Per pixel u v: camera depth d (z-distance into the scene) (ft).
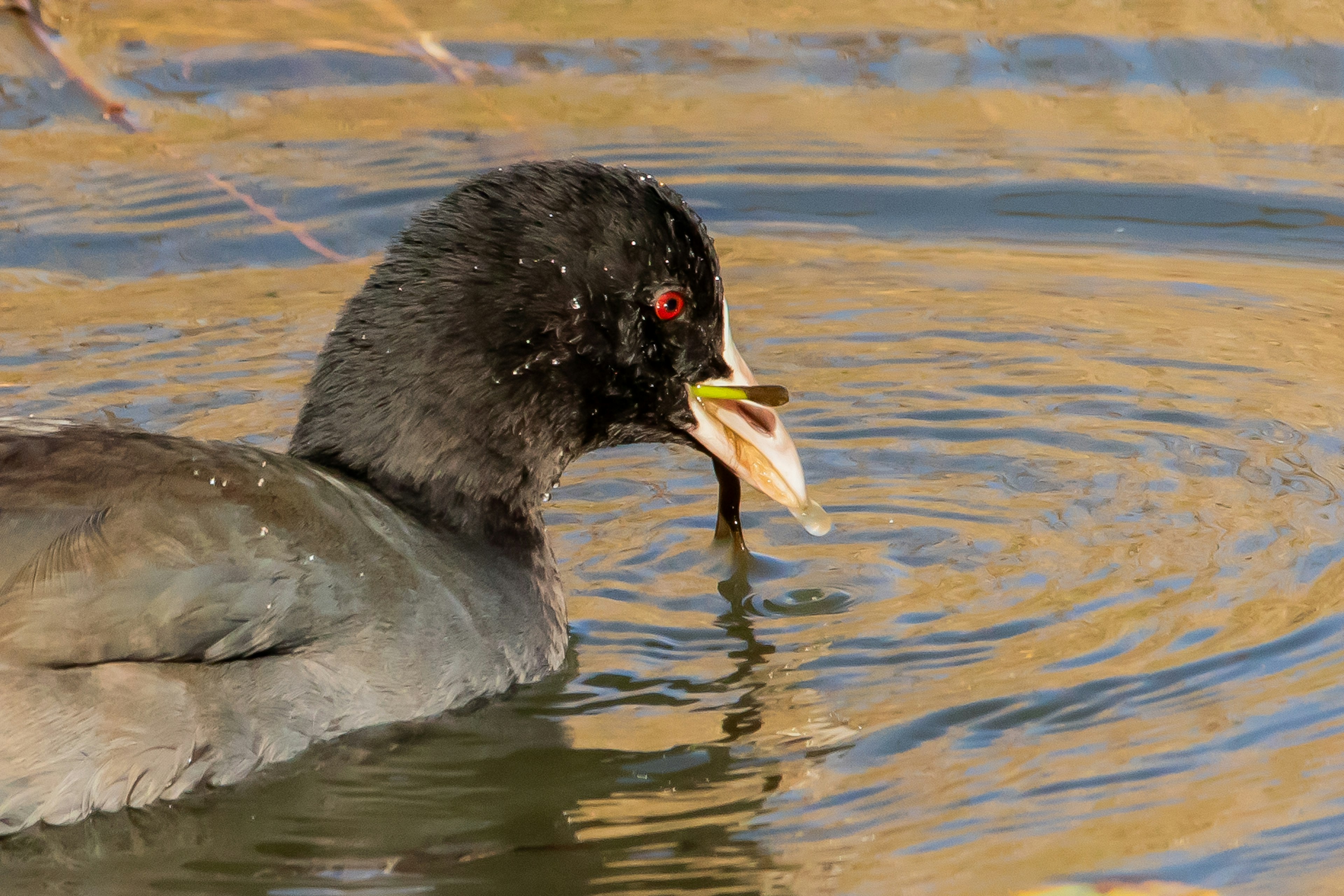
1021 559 36.27
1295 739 28.86
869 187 56.08
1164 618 33.24
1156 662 31.63
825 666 32.42
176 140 57.98
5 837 26.13
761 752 29.45
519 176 32.12
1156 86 62.23
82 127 58.95
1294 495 38.42
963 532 37.73
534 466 32.89
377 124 59.26
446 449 31.96
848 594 35.35
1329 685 30.48
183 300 48.47
